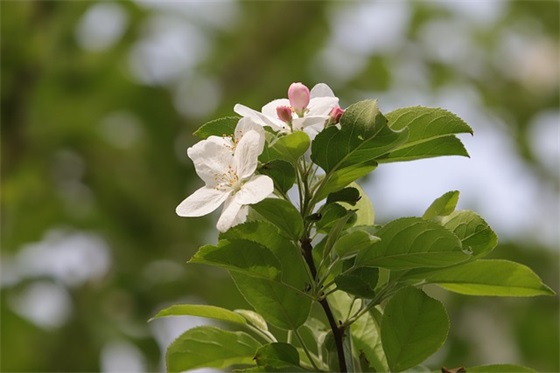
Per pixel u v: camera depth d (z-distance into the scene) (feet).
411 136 10.93
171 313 11.78
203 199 10.55
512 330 36.99
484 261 11.28
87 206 38.06
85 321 34.73
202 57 41.57
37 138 37.65
